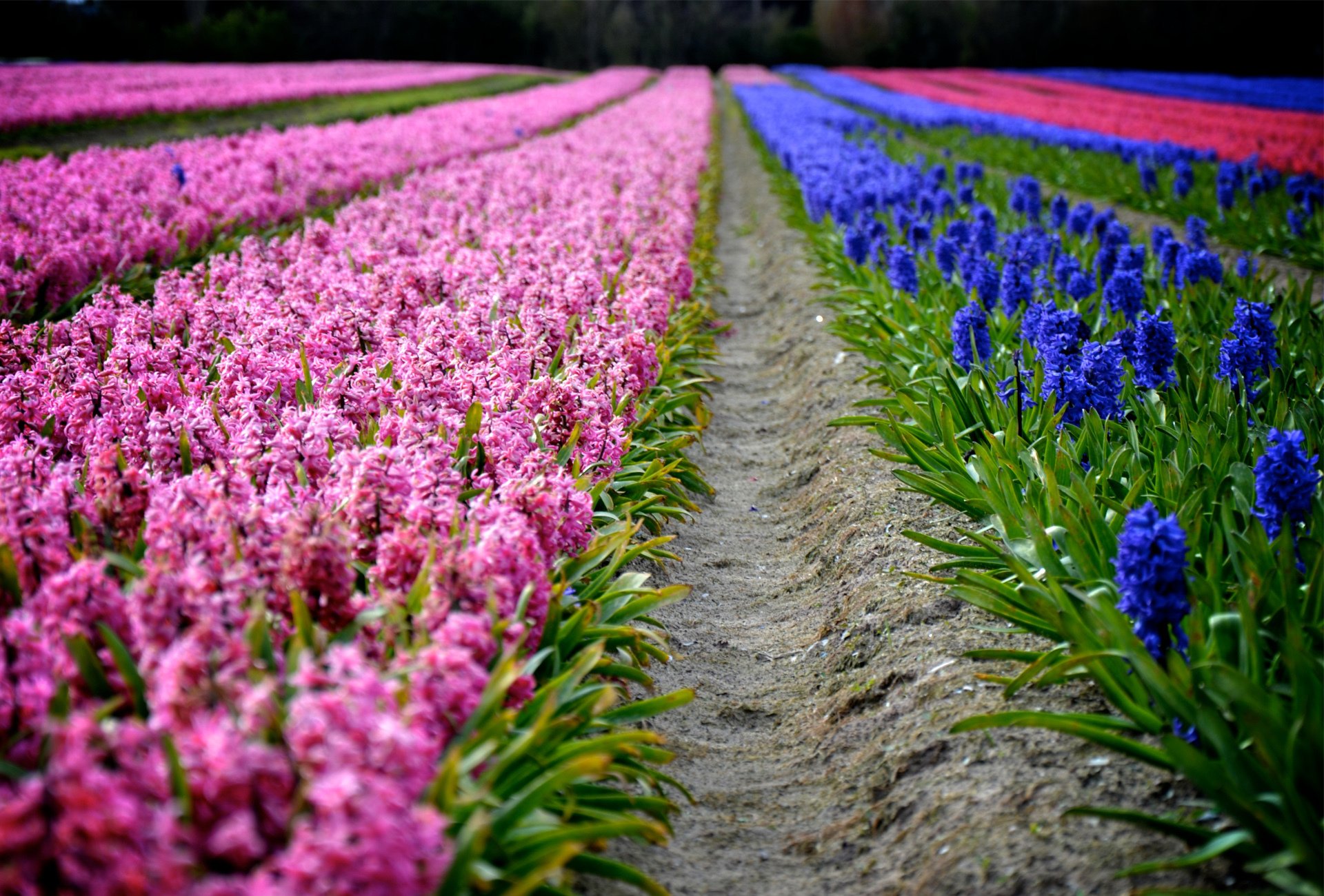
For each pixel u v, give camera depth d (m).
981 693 4.23
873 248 11.14
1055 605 3.93
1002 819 3.49
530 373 6.28
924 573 5.36
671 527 6.92
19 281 8.80
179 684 2.58
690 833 4.06
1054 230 12.57
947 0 78.31
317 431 4.53
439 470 4.39
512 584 3.59
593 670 4.09
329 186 15.73
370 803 2.20
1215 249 14.13
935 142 31.95
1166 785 3.39
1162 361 5.70
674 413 7.93
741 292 14.56
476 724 3.07
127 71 46.09
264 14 67.25
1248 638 3.39
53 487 3.93
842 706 4.73
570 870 3.29
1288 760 2.93
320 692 2.84
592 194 15.22
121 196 13.16
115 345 6.46
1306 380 6.03
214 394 5.70
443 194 14.82
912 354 7.82
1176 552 3.36
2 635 3.02
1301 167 19.88
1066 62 74.31
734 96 56.66
